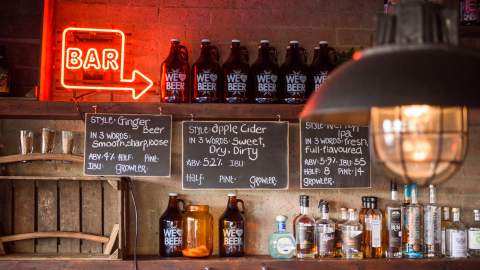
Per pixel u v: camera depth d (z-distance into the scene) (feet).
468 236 9.31
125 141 8.86
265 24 9.62
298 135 9.53
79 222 9.09
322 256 8.91
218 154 9.05
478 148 9.78
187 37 9.53
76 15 9.44
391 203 9.53
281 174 9.09
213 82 8.86
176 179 9.34
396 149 4.56
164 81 8.91
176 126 9.39
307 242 8.93
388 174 4.76
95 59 9.07
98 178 8.57
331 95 4.34
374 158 4.76
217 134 9.08
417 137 4.51
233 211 8.99
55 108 8.73
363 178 9.25
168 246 8.80
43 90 8.87
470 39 9.65
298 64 8.96
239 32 9.59
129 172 8.85
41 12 9.11
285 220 9.01
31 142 8.74
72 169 9.24
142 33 9.47
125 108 8.83
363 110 5.17
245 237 9.37
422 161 4.52
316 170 9.20
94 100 9.34
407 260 8.77
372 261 8.71
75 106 8.77
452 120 4.51
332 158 9.23
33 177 8.59
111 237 8.57
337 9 9.72
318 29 9.68
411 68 4.16
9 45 9.07
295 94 8.87
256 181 9.05
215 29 9.56
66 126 9.32
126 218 8.95
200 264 8.52
